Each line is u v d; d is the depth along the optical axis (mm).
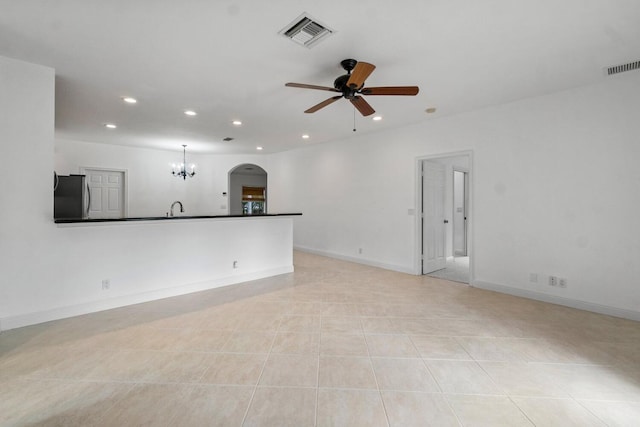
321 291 3949
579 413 1657
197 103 3893
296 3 1929
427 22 2135
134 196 6996
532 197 3646
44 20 2117
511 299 3646
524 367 2127
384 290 4008
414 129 4852
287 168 7523
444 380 1970
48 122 2842
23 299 2748
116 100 3777
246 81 3184
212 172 7969
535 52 2559
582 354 2309
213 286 4094
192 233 3910
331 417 1626
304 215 7078
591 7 1968
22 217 2732
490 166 3996
